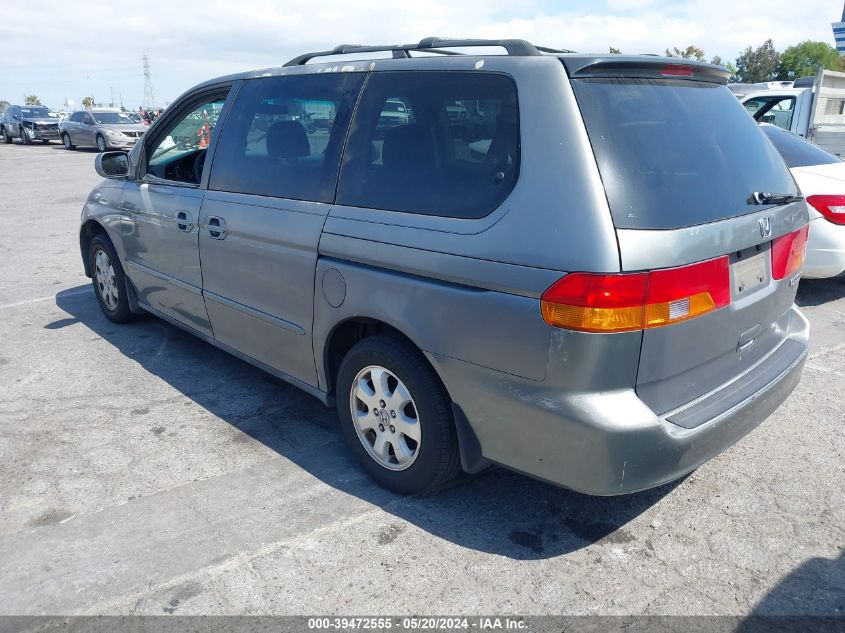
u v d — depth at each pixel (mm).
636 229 2361
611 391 2424
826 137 9719
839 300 6211
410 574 2703
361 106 3193
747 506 3139
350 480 3354
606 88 2600
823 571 2717
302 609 2523
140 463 3512
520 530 2975
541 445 2549
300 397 4281
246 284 3750
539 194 2469
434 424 2906
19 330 5523
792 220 3088
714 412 2662
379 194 3027
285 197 3475
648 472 2482
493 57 2779
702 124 2857
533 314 2432
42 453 3607
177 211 4223
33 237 9352
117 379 4551
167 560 2773
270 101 3707
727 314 2707
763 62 67375
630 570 2729
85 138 26594
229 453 3613
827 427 3850
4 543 2883
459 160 2770
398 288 2861
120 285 5301
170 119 4613
